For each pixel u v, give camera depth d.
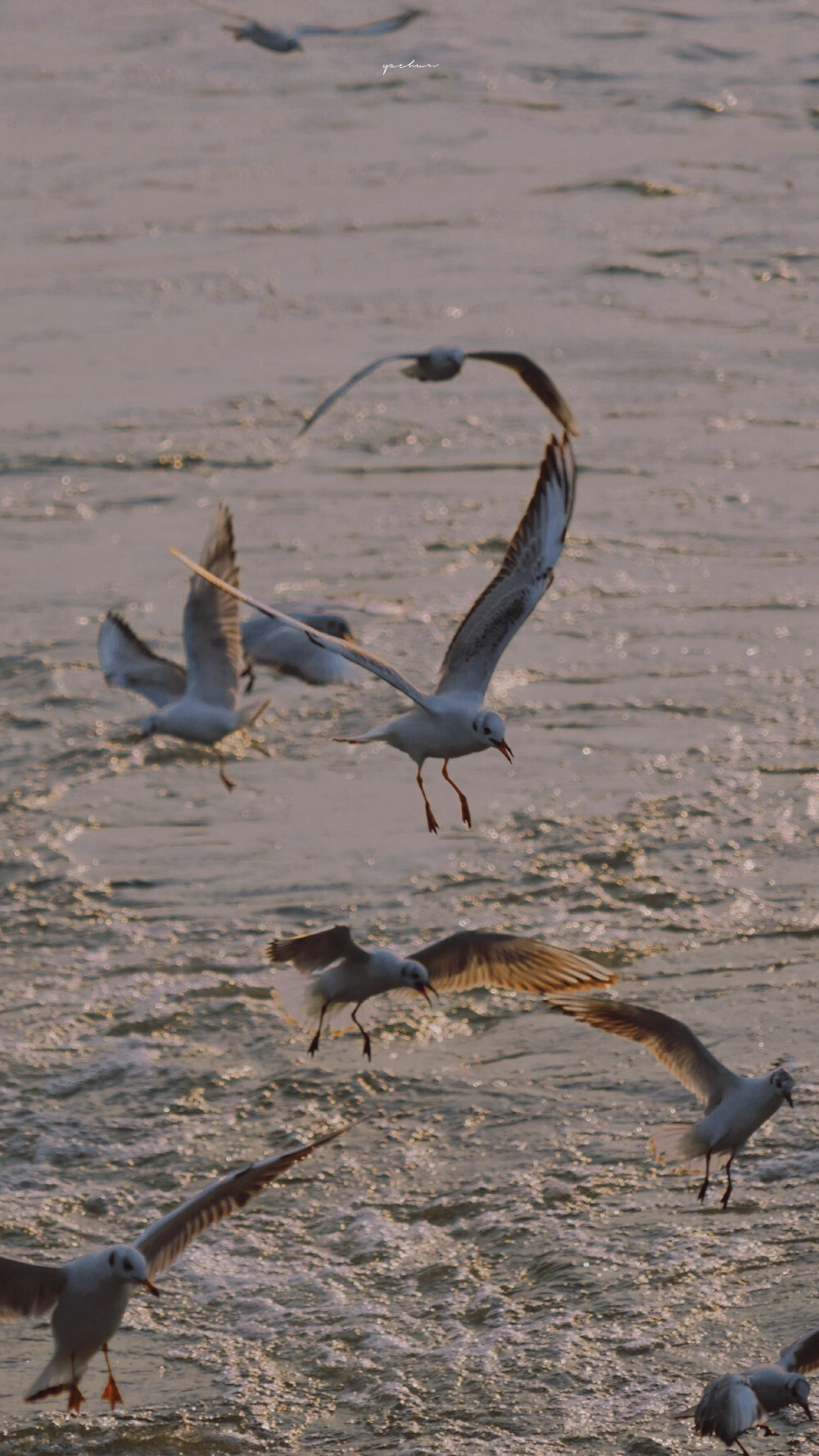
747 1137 9.03
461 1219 11.04
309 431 26.53
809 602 20.75
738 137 41.00
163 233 35.94
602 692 18.80
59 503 24.16
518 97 44.53
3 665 19.50
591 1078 12.41
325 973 9.11
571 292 31.91
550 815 16.23
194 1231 7.92
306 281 33.00
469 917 14.55
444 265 33.56
